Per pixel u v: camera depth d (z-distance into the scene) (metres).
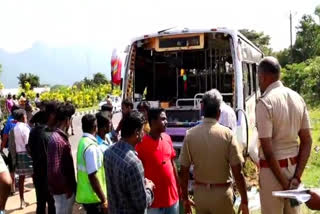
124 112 7.54
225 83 9.64
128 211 3.95
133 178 3.88
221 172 4.42
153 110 4.90
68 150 5.57
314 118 20.97
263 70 4.15
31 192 9.23
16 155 8.02
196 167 4.50
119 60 8.80
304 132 4.15
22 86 45.78
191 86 9.87
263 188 4.13
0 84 33.47
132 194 3.90
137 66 9.39
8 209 7.95
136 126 4.04
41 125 6.42
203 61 9.74
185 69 9.88
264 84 4.18
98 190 5.05
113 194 4.00
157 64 10.05
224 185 4.44
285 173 4.02
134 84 9.12
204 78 9.77
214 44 8.82
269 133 3.96
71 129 19.98
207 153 4.39
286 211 4.11
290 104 4.04
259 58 13.70
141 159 4.86
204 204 4.46
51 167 5.49
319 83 32.19
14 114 8.20
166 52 9.61
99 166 5.12
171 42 8.74
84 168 5.20
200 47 8.55
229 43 8.75
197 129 4.51
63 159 5.50
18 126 8.06
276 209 4.05
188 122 8.29
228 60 9.62
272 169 3.95
